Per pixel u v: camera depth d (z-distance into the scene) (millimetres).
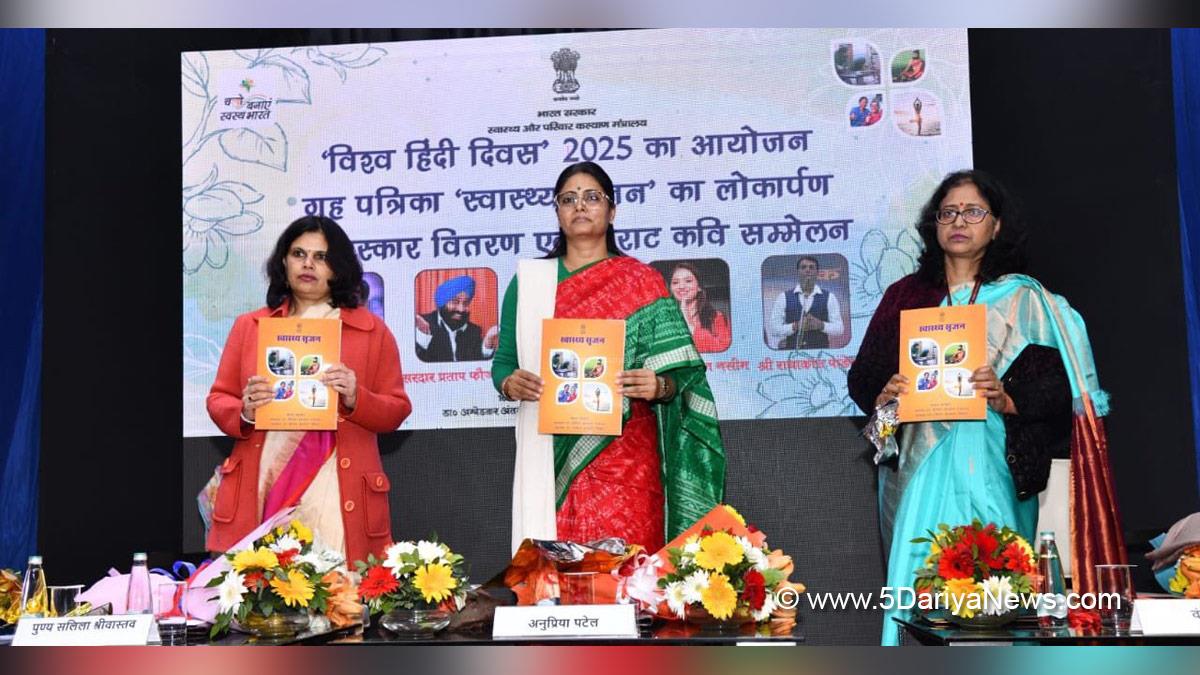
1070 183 4547
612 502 4234
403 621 2939
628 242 4645
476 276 4691
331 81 4785
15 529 4762
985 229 4234
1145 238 4492
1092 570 3178
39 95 4863
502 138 4723
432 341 4688
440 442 4672
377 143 4758
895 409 4008
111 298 4855
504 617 2893
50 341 4836
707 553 2930
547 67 4727
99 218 4871
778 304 4582
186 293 4734
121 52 4906
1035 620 3041
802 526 4523
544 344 3949
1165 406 4445
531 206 4691
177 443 4832
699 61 4672
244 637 2969
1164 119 4508
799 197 4598
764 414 4570
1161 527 4430
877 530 4488
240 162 4781
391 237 4727
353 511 4203
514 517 4328
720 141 4641
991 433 4125
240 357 4281
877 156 4574
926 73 4574
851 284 4551
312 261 4340
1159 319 4465
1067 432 4195
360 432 4281
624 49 4703
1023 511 4180
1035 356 4172
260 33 4852
